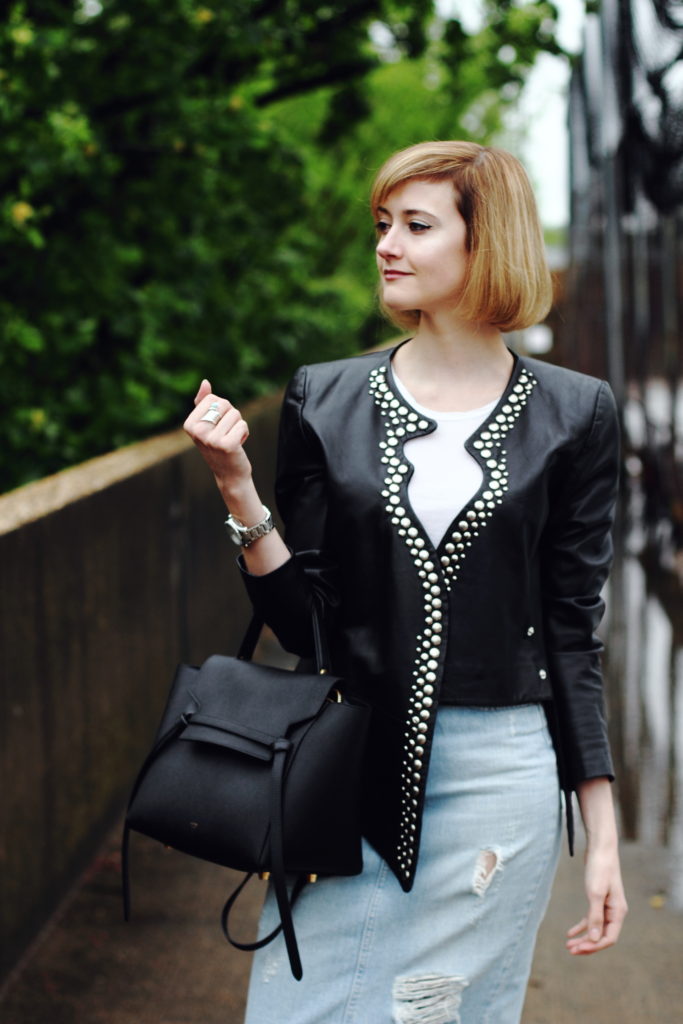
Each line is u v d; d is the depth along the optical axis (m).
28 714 3.11
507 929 1.85
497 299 1.83
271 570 1.84
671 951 3.24
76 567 3.51
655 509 8.81
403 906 1.81
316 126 12.60
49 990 2.97
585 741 1.87
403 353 1.93
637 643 6.13
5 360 5.51
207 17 5.96
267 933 1.84
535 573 1.86
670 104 7.61
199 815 1.71
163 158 6.60
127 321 6.21
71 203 5.91
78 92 6.01
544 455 1.83
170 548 4.68
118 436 6.26
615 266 9.39
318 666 1.82
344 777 1.72
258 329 8.51
